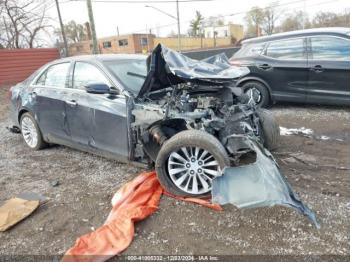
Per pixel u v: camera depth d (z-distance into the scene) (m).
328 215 3.22
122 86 4.25
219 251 2.86
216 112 3.99
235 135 3.68
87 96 4.52
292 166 4.38
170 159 3.65
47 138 5.45
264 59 7.37
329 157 4.63
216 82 4.13
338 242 2.85
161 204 3.60
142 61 5.07
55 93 5.02
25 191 4.19
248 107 4.45
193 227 3.19
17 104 5.81
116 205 3.57
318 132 5.80
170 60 3.95
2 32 26.36
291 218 3.21
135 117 4.01
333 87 6.76
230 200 3.13
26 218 3.55
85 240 3.03
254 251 2.82
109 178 4.38
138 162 4.22
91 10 17.33
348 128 5.90
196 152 3.56
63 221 3.46
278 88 7.32
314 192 3.67
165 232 3.15
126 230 3.13
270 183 3.09
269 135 4.62
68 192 4.09
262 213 3.31
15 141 6.49
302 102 7.29
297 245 2.85
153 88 4.34
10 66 16.66
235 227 3.15
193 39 49.22
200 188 3.65
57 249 3.04
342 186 3.78
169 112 3.81
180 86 4.37
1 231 3.32
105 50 51.03
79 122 4.66
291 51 7.11
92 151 4.71
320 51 6.82
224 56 5.07
